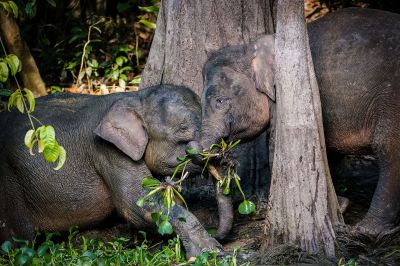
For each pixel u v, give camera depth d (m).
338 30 12.03
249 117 11.93
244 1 12.84
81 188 11.92
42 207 11.98
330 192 10.88
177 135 11.34
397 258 10.66
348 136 12.00
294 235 10.72
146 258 10.46
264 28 12.93
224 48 12.23
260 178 13.15
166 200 10.38
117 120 11.43
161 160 11.50
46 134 9.14
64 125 12.00
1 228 11.82
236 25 12.84
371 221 11.43
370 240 11.17
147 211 11.34
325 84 11.92
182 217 10.66
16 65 9.65
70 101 12.34
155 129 11.41
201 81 12.96
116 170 11.62
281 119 10.77
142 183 10.91
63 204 11.96
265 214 12.01
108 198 12.01
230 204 11.47
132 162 11.59
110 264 10.33
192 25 12.96
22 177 11.89
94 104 12.12
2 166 11.90
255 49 11.98
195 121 11.34
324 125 12.09
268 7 13.00
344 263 10.48
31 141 9.34
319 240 10.68
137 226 11.59
